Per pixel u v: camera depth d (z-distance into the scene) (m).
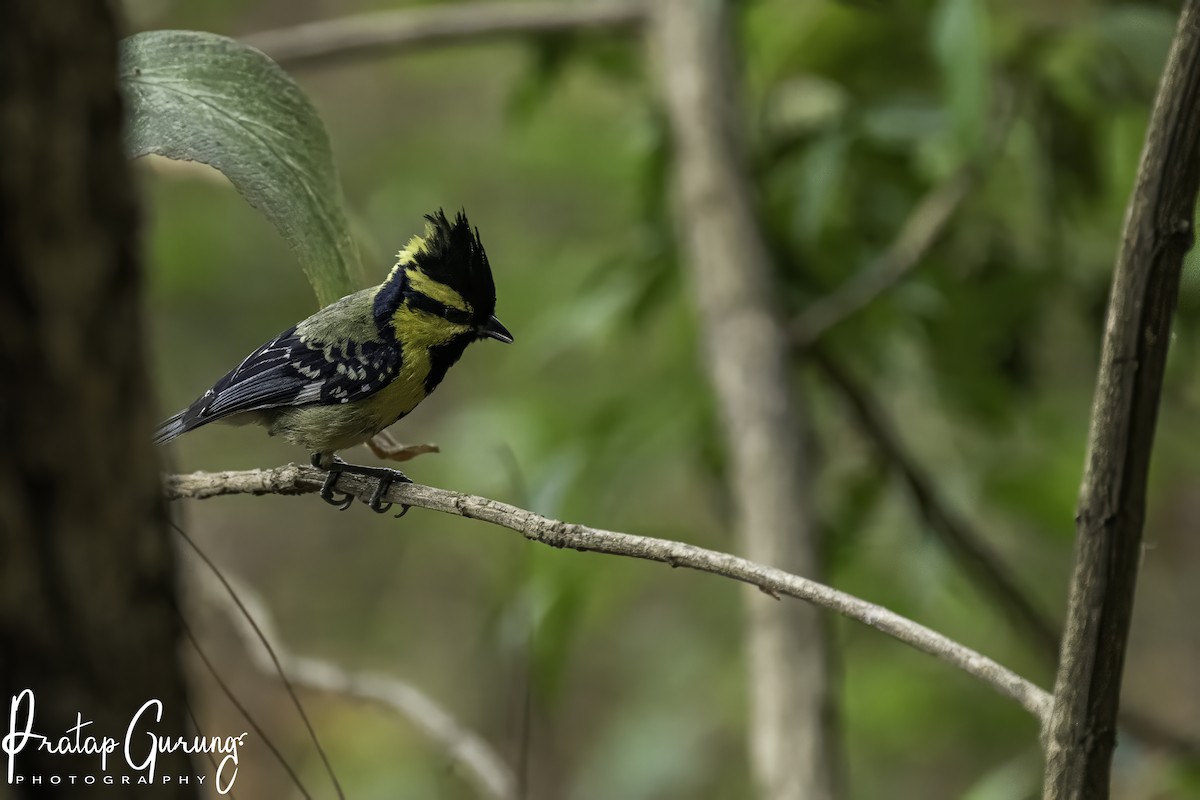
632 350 12.42
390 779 14.15
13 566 2.89
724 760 14.65
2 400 2.85
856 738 12.68
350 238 5.38
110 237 2.95
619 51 11.86
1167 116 4.35
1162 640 15.81
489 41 11.22
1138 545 4.50
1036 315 10.41
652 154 11.04
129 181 3.03
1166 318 4.42
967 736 12.27
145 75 5.23
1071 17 10.05
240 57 5.33
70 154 2.86
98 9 2.90
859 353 10.95
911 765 13.70
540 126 12.76
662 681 15.07
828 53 10.59
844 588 10.91
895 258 9.43
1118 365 4.45
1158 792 8.79
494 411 11.37
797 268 10.92
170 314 15.91
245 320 16.33
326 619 17.67
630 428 10.44
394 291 8.78
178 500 5.34
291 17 16.72
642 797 14.39
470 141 14.87
